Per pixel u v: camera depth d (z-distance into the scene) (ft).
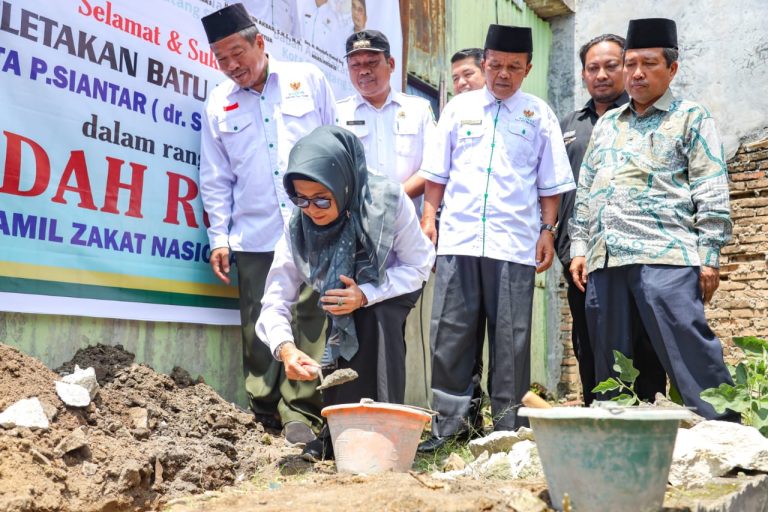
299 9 15.60
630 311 11.91
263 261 12.93
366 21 17.62
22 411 8.98
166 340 12.84
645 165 11.79
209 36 12.66
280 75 13.38
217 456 10.52
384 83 14.70
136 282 12.28
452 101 13.87
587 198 12.78
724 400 10.39
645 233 11.58
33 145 10.96
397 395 10.41
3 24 10.64
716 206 11.34
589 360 14.83
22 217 10.79
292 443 12.06
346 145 10.02
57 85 11.31
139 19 12.58
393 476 8.64
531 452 9.52
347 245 10.10
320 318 12.67
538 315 24.06
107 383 11.24
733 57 22.98
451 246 13.00
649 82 11.82
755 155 22.50
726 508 7.73
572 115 16.06
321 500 7.53
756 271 22.00
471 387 12.84
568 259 15.20
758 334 21.79
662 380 12.91
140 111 12.55
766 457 8.99
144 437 10.34
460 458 10.50
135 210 12.37
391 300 10.39
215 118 13.15
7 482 7.89
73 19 11.54
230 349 14.02
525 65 13.37
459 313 12.78
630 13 24.40
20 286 10.73
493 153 13.23
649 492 6.93
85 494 8.52
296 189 9.60
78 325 11.57
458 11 21.38
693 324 11.09
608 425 6.81
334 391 10.37
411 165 14.93
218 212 13.06
